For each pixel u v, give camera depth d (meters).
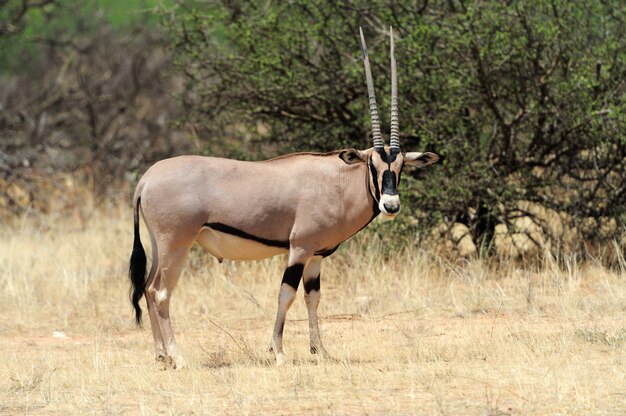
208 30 46.62
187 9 48.50
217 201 28.98
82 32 89.31
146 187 29.16
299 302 38.91
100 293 42.09
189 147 66.81
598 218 43.34
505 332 32.25
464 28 41.34
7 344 34.41
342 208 29.56
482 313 36.47
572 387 24.59
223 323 36.97
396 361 28.84
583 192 43.31
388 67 43.44
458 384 25.44
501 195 42.16
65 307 40.16
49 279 43.38
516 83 41.97
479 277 40.38
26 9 79.31
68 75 83.50
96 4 96.88
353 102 45.75
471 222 44.09
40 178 64.12
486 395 23.41
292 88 44.41
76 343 34.47
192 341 33.91
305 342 32.75
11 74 96.12
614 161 42.78
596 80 41.25
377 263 41.62
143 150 67.88
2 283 42.69
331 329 35.00
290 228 29.41
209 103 47.97
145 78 75.25
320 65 44.97
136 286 29.41
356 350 30.52
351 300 38.91
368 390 25.19
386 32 43.06
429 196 41.66
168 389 26.33
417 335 32.84
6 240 53.56
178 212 28.78
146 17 89.62
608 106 40.72
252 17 45.38
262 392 25.27
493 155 43.97
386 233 42.28
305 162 29.81
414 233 42.41
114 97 74.81
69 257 48.38
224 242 29.41
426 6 44.44
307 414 23.14
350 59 45.22
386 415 22.77
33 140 70.50
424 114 42.88
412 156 29.69
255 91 45.22
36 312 39.19
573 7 42.03
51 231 55.62
